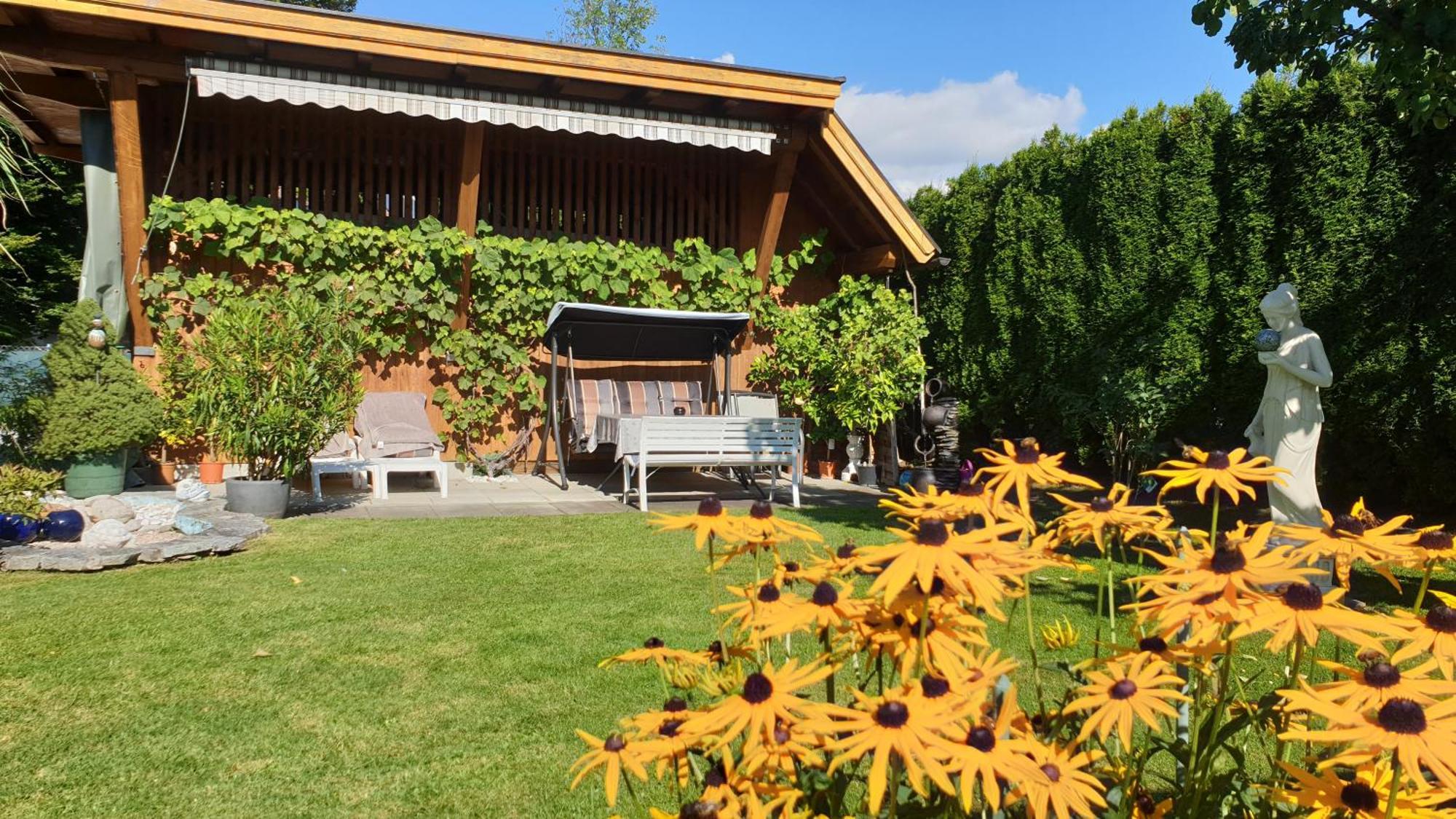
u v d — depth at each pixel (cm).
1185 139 757
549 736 301
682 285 1089
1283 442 455
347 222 924
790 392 1046
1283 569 132
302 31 757
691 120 928
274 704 325
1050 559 166
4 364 905
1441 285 607
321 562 541
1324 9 445
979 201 1015
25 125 920
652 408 1037
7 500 514
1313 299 669
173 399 841
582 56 841
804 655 346
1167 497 844
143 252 848
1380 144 630
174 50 774
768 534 167
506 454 1005
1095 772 155
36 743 290
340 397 693
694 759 166
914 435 1077
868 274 1104
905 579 118
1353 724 115
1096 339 841
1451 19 416
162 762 280
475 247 952
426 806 257
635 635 405
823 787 145
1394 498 710
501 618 430
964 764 111
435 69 823
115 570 512
